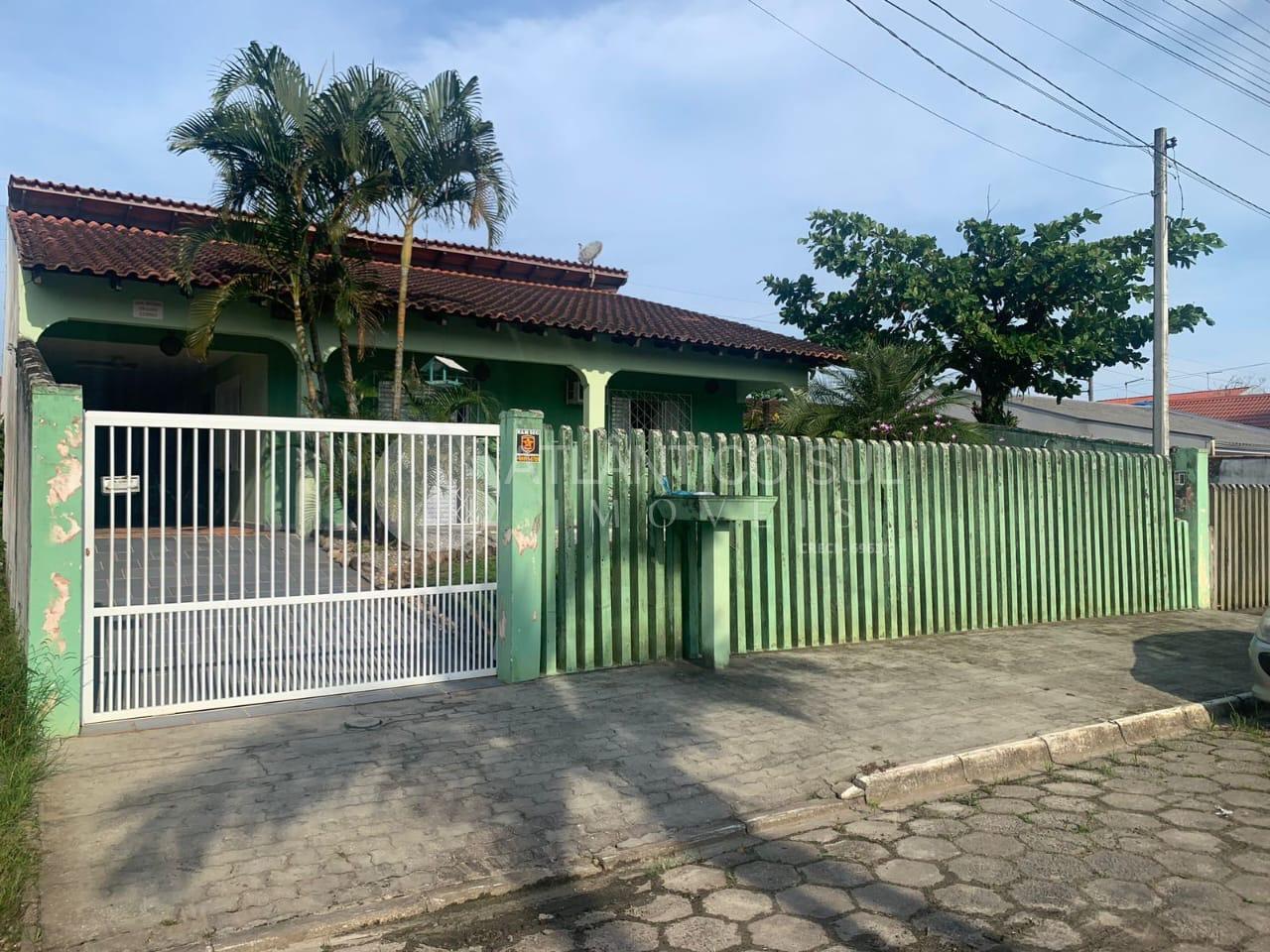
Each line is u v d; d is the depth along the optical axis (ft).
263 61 31.76
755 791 15.53
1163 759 18.40
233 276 34.12
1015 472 30.94
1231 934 10.96
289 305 35.63
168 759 16.02
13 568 24.99
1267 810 15.26
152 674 18.22
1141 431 76.23
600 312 46.73
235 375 46.98
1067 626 31.12
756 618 25.32
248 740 17.11
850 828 14.55
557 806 14.64
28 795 13.88
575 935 11.15
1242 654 26.91
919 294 57.31
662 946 10.84
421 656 21.15
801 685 21.94
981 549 30.04
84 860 12.31
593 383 43.75
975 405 62.34
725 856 13.48
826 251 61.67
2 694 16.21
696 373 46.39
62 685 16.83
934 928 11.19
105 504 18.04
